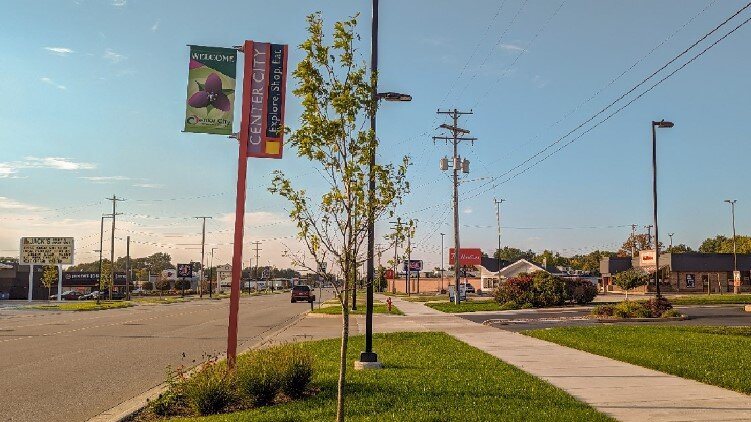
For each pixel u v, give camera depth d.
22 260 83.00
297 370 10.00
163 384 12.55
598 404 9.36
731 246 121.50
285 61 11.87
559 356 15.48
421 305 48.53
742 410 8.93
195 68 11.83
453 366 13.45
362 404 9.16
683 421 8.24
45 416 9.65
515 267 87.25
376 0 14.95
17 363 15.95
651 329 21.94
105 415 9.52
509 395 9.84
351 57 8.22
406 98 17.17
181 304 63.53
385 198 7.98
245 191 11.60
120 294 85.56
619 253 123.00
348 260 7.82
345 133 7.99
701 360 13.56
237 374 9.73
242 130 11.66
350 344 18.83
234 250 11.35
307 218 8.00
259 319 35.50
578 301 42.47
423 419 8.13
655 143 31.59
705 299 43.06
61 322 33.62
